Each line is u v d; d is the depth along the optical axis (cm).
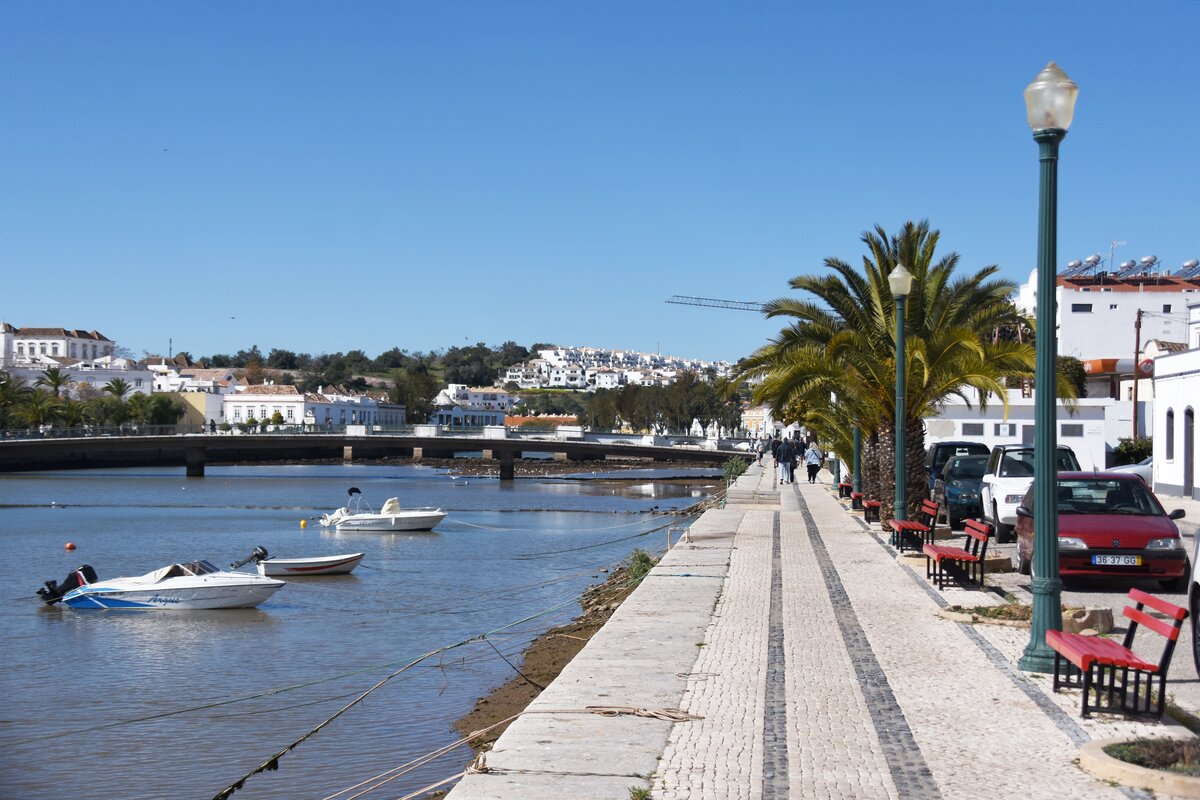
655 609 1489
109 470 11669
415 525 4812
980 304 2681
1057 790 695
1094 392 6419
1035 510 1066
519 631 2217
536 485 9131
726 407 17175
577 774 735
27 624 2414
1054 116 1026
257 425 13012
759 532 2714
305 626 2366
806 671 1070
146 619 2469
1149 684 872
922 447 2614
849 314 2709
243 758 1347
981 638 1237
